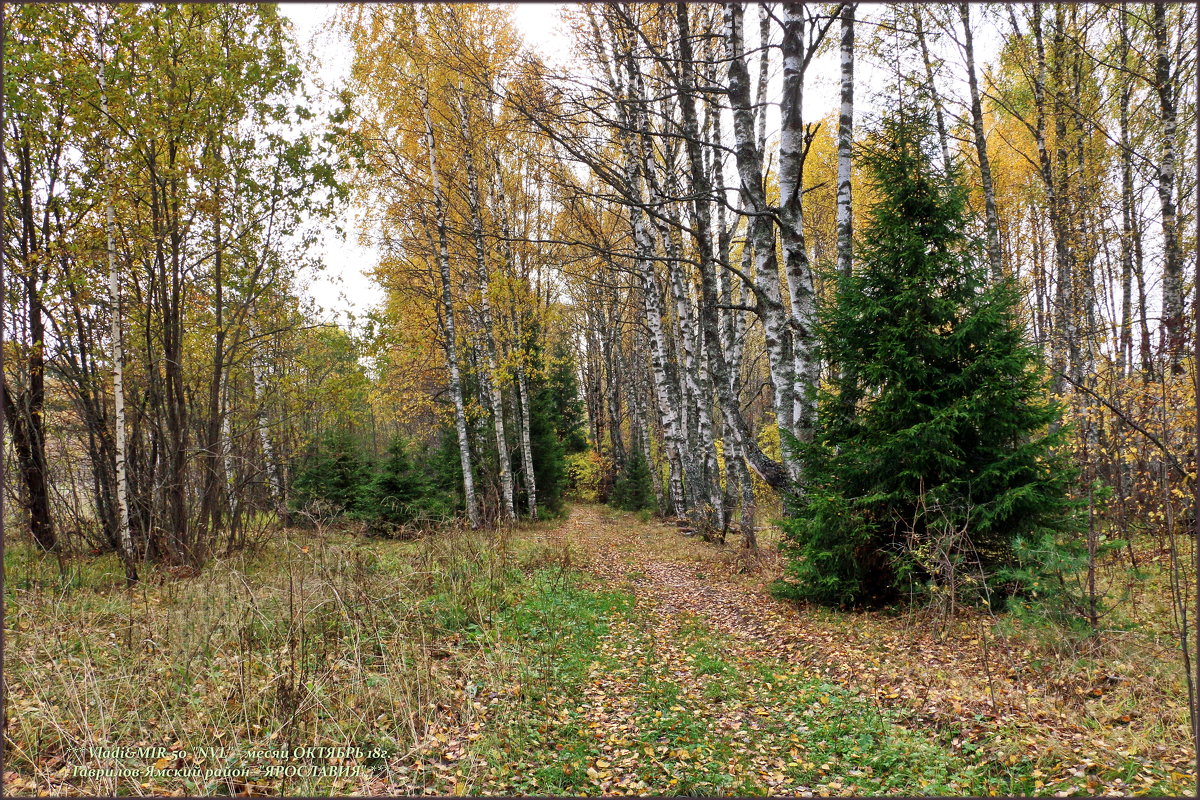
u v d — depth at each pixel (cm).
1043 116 1137
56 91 782
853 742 399
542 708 459
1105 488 599
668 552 1288
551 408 2572
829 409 718
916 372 649
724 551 1189
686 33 819
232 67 898
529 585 828
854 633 623
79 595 675
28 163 881
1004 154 1656
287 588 616
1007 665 489
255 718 406
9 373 866
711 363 1097
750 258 1282
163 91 833
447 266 1409
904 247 659
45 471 916
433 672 488
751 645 638
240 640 491
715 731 440
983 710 415
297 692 412
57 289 871
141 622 564
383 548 1129
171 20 861
